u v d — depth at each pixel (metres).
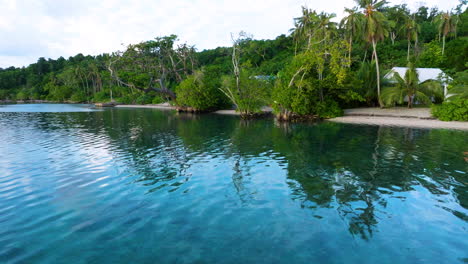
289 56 82.12
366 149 18.05
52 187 11.51
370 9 38.66
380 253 6.63
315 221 8.30
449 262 6.26
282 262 6.32
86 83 140.50
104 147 20.00
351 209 9.12
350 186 11.27
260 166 14.48
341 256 6.54
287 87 36.50
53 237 7.56
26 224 8.32
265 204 9.62
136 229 7.96
